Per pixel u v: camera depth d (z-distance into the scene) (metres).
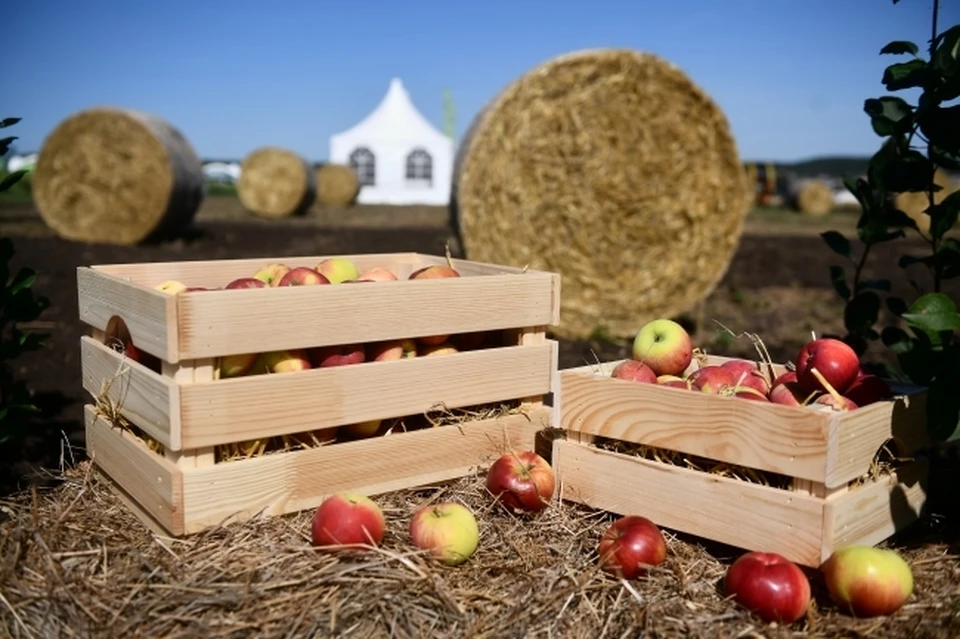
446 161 35.28
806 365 2.58
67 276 9.52
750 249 15.96
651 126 7.44
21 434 3.54
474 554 2.33
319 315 2.46
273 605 2.03
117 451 2.60
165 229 14.30
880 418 2.39
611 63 7.26
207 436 2.30
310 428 2.47
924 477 2.62
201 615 2.01
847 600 2.09
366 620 2.03
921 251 15.66
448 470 2.76
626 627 2.04
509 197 7.36
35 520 2.32
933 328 2.57
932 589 2.25
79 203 14.17
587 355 6.63
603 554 2.26
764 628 2.00
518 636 1.99
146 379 2.38
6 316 3.40
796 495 2.25
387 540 2.34
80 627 1.98
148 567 2.16
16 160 35.88
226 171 50.12
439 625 2.04
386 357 2.70
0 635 2.07
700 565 2.34
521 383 2.90
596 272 7.59
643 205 7.55
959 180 20.88
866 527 2.35
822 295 10.15
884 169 3.17
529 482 2.55
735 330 7.78
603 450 2.66
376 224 19.95
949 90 2.77
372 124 35.00
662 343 2.88
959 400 2.58
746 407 2.34
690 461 2.54
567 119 7.31
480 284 2.77
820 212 32.94
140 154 13.92
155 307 2.30
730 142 7.65
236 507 2.36
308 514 2.48
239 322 2.33
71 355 6.16
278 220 21.03
